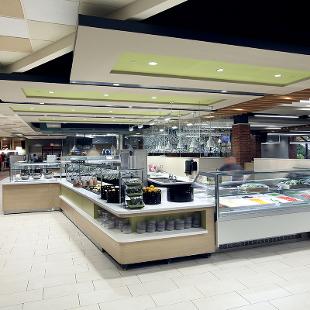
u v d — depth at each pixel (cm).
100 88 569
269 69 486
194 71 495
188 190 442
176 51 375
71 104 754
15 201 781
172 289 331
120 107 809
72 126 1500
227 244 451
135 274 372
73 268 395
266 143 1752
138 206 393
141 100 732
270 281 347
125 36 324
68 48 404
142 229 404
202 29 362
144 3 299
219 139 1140
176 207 403
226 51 377
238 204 448
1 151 2345
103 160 883
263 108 848
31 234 566
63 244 501
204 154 1163
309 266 390
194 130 1025
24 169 859
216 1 365
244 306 292
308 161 713
